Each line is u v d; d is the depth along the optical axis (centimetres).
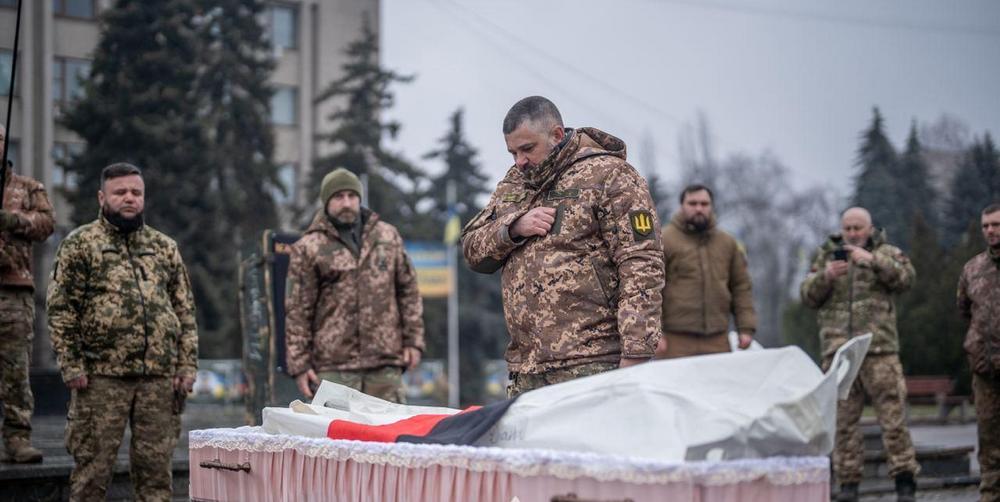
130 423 663
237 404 2158
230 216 3128
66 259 644
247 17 3316
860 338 387
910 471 932
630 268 482
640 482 338
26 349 751
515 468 369
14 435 743
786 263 7269
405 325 824
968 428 1789
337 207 802
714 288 980
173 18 2995
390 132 3991
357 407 510
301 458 460
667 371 374
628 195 490
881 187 5050
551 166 506
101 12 2966
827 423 367
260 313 994
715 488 336
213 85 3256
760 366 373
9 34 825
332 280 801
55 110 3000
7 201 739
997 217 834
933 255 2270
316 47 4681
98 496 645
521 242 507
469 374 4594
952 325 2192
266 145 3284
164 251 676
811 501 357
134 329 650
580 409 383
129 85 2906
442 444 409
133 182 655
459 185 5103
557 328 493
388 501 415
